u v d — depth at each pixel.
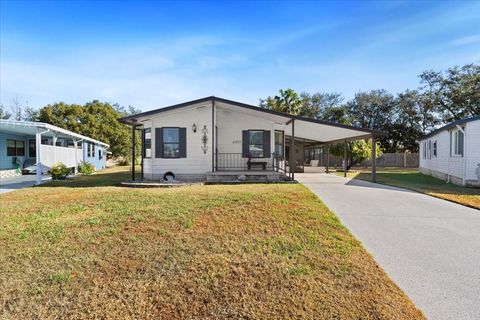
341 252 3.83
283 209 5.80
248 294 2.85
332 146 21.05
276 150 14.59
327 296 2.80
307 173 18.34
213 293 2.87
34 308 2.64
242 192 7.72
